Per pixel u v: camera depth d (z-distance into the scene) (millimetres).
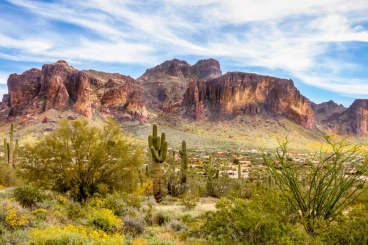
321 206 5828
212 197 22141
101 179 14922
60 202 11969
